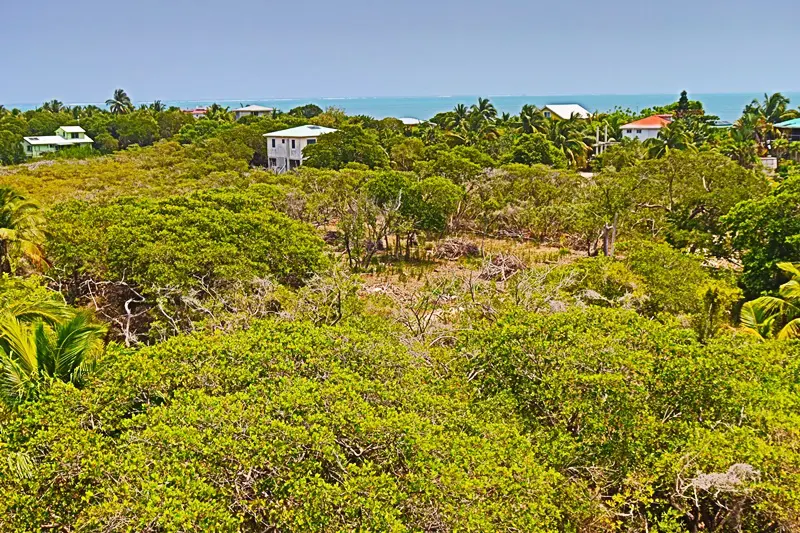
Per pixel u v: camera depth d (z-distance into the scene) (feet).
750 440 31.86
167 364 35.70
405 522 25.90
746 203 86.48
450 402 35.04
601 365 38.37
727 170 110.73
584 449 34.68
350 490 25.86
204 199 85.30
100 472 27.45
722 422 35.45
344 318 56.03
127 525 24.32
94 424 32.30
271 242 73.15
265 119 250.98
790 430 32.96
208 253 66.03
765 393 37.01
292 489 25.96
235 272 63.82
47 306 44.88
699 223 106.73
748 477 29.81
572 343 40.16
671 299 69.51
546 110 322.55
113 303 72.18
